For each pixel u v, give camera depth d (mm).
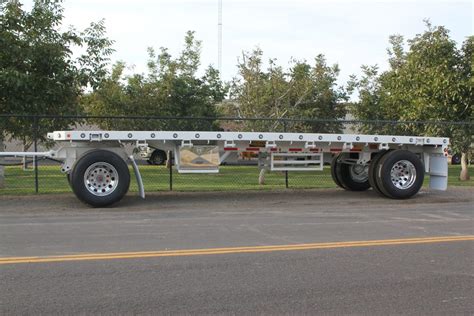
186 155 12375
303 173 21562
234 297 5227
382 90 23094
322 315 4773
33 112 13883
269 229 8922
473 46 18391
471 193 14867
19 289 5414
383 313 4844
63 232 8500
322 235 8391
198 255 6910
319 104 23016
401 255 7035
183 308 4910
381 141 13297
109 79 20516
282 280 5809
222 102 23547
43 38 14242
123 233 8453
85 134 11344
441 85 18141
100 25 15266
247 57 20969
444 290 5523
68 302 5039
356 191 15078
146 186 16016
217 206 11852
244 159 13094
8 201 12219
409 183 13336
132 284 5613
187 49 22922
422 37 18781
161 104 21688
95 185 11430
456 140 18094
